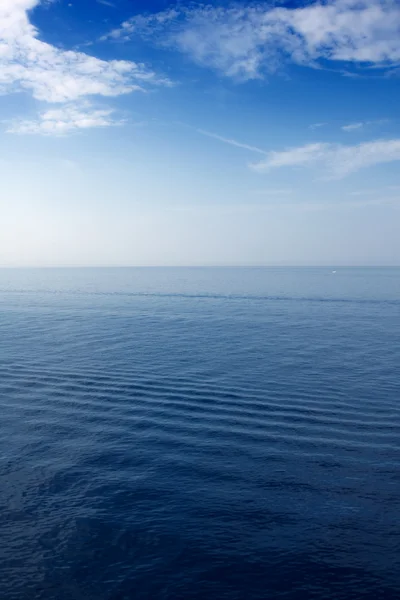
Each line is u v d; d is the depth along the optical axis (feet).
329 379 88.53
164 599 33.53
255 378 89.15
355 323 166.71
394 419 67.36
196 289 336.29
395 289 334.65
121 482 49.83
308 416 68.80
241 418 68.33
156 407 73.51
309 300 254.06
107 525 42.04
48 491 48.03
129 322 169.68
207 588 34.60
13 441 60.80
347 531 41.14
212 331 148.25
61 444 59.77
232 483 49.44
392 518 43.04
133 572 36.19
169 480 50.19
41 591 34.19
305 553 38.27
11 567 36.58
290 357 108.47
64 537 40.29
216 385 84.58
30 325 162.50
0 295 287.48
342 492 47.55
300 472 51.72
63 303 240.53
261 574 35.99
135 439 61.16
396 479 50.06
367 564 37.01
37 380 88.94
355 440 60.13
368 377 90.12
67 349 117.91
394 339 133.80
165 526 41.93
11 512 44.14
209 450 57.52
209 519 42.96
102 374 92.58
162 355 110.42
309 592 34.22
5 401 77.10
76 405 74.90
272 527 41.81
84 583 35.04
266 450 57.36
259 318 181.06
